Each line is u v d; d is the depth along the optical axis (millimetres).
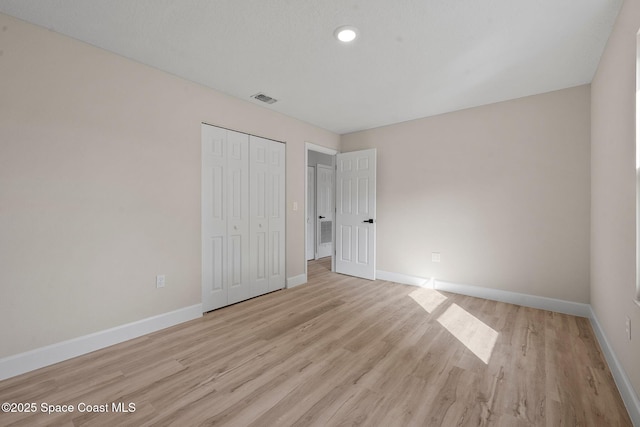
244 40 2078
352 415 1479
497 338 2344
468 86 2844
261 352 2125
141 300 2404
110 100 2219
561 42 2076
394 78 2664
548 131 2965
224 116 3029
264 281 3531
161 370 1887
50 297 1952
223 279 3074
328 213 6164
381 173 4238
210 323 2662
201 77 2664
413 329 2521
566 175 2881
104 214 2193
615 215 1876
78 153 2064
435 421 1436
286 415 1479
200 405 1552
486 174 3332
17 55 1824
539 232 3025
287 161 3787
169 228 2586
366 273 4297
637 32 1441
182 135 2676
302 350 2154
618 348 1794
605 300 2152
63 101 2002
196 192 2793
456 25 1895
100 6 1715
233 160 3146
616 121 1848
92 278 2137
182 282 2684
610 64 1975
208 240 2928
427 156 3781
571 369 1896
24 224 1853
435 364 1962
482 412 1501
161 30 1963
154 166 2479
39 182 1905
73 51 2043
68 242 2025
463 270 3512
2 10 1748
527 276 3096
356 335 2406
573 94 2834
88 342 2107
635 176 1487
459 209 3529
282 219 3756
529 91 2951
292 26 1917
